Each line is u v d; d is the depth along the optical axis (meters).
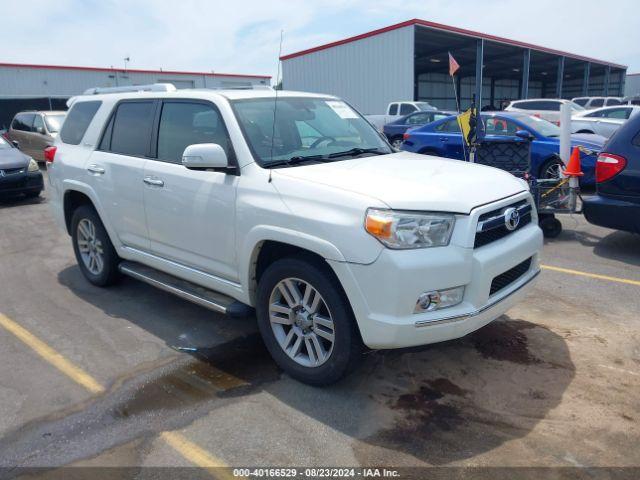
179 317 4.66
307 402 3.28
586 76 36.94
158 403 3.32
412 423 3.04
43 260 6.56
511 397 3.27
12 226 8.65
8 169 10.51
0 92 27.59
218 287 3.90
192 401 3.33
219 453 2.83
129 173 4.49
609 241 6.75
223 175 3.69
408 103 20.22
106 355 3.97
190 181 3.90
